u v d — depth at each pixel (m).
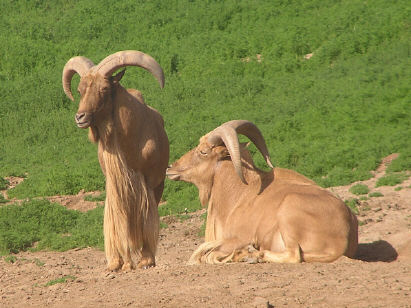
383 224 39.31
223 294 23.19
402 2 97.69
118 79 31.06
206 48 99.06
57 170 66.94
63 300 24.83
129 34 110.50
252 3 110.88
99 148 32.25
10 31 118.19
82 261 40.66
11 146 80.38
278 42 94.88
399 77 74.88
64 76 32.97
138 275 28.36
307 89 80.19
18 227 49.81
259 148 31.05
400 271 25.14
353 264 26.52
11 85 98.56
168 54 98.44
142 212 31.86
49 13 126.12
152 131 32.31
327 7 104.06
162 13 114.31
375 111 66.88
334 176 53.41
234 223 29.58
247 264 27.52
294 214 27.53
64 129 82.19
